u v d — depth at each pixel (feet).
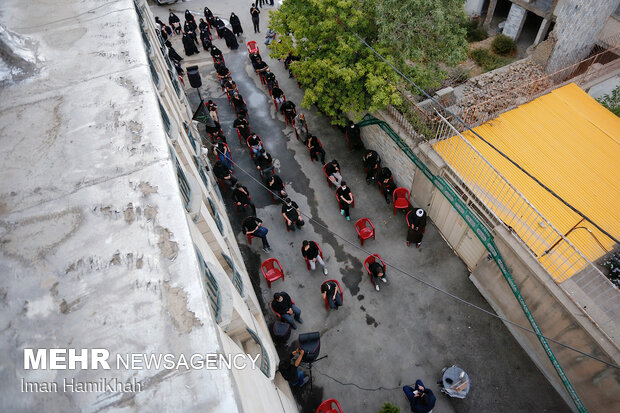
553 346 31.14
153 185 17.15
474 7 66.59
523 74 48.19
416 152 39.24
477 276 37.81
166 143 18.86
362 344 36.04
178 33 77.10
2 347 13.28
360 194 47.52
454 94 47.57
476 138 38.14
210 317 13.21
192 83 56.54
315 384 34.12
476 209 34.94
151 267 14.56
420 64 39.88
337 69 38.88
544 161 35.99
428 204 42.78
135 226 15.83
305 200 47.78
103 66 23.97
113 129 19.85
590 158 36.17
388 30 35.88
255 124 57.62
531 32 64.34
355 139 50.75
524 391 32.68
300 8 43.73
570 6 41.98
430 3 34.58
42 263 15.20
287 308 35.17
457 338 35.76
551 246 29.81
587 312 27.50
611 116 40.11
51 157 19.04
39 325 13.62
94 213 16.49
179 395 11.82
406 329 36.60
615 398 27.53
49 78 23.57
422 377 33.88
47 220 16.47
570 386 30.09
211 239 22.77
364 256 41.98
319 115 57.52
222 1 85.05
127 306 13.73
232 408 11.54
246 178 50.72
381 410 29.48
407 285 39.29
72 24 27.73
